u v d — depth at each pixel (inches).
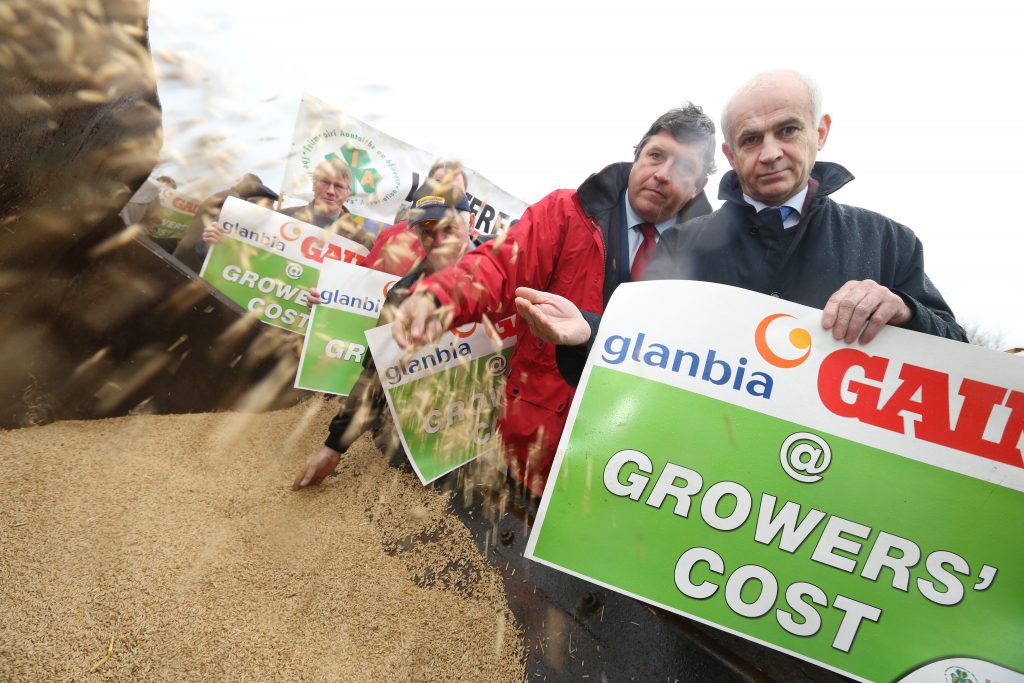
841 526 55.3
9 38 65.1
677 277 83.1
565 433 61.5
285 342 130.3
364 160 164.4
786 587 55.1
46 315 99.9
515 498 96.0
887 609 53.2
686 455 59.3
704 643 70.7
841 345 59.2
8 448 90.9
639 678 67.2
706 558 56.9
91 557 70.7
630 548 58.1
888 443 56.3
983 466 54.4
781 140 73.5
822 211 78.5
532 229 87.0
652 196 87.4
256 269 129.1
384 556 82.3
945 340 57.3
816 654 53.6
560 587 78.5
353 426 94.0
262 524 84.3
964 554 53.0
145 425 109.9
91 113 77.2
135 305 110.3
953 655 51.5
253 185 142.8
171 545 75.6
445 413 96.7
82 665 57.4
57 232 87.2
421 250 126.3
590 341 70.0
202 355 120.3
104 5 73.3
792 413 58.5
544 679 66.4
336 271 122.4
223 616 66.7
